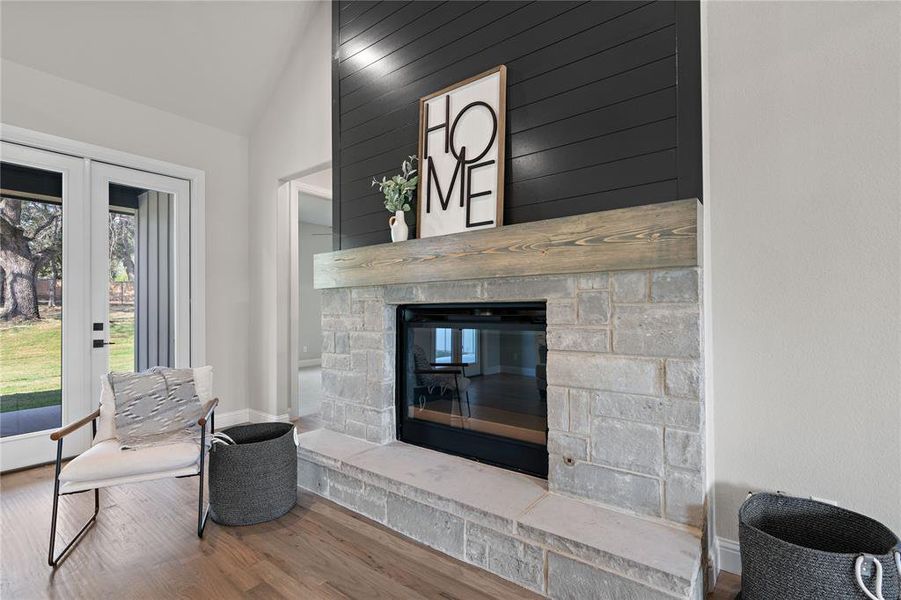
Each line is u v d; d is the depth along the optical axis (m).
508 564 1.73
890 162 1.51
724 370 1.81
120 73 3.21
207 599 1.62
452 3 2.42
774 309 1.71
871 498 1.54
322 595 1.64
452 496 1.90
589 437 1.83
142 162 3.43
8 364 2.88
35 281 2.99
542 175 2.05
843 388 1.58
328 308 2.93
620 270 1.73
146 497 2.49
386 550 1.94
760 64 1.72
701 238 1.62
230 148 4.01
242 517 2.13
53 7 2.75
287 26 3.50
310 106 3.57
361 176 2.86
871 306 1.54
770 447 1.72
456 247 2.20
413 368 2.66
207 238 3.84
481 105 2.24
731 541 1.80
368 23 2.86
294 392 4.08
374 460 2.34
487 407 2.33
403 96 2.65
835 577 1.26
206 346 3.81
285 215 3.96
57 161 3.04
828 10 1.60
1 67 2.80
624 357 1.75
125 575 1.75
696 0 1.69
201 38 3.27
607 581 1.49
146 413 2.26
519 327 2.16
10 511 2.31
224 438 2.29
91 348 3.19
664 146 1.73
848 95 1.57
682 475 1.63
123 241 3.37
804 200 1.65
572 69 1.97
